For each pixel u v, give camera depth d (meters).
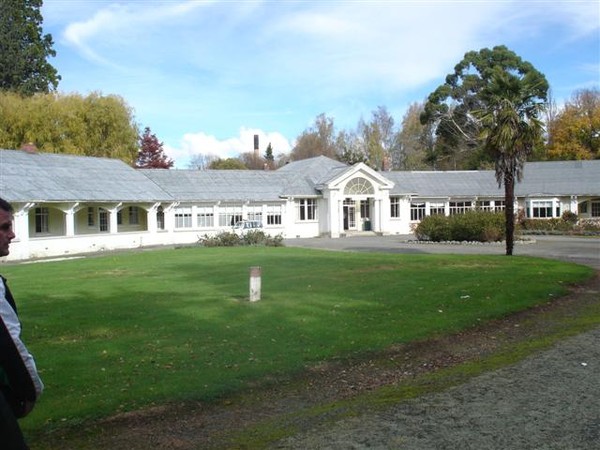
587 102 69.25
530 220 50.22
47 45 58.12
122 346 9.41
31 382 3.35
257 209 47.97
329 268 20.41
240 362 8.55
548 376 7.16
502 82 25.83
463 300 13.43
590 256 26.34
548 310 12.80
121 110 53.53
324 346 9.44
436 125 75.31
